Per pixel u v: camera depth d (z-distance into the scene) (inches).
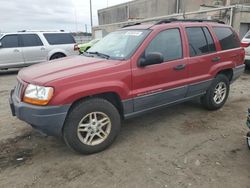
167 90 167.6
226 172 126.7
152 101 162.6
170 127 180.5
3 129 181.6
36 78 133.1
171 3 1128.8
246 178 122.0
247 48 359.3
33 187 118.2
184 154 144.1
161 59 150.3
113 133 149.6
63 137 139.6
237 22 607.2
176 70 170.1
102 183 119.9
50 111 126.6
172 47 170.6
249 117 143.6
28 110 129.0
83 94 132.8
